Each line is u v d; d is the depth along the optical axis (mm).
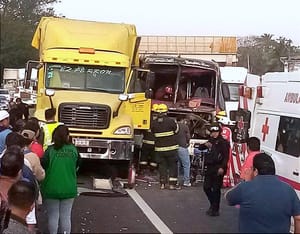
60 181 7359
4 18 65875
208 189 9727
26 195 4785
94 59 14164
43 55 14297
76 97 13570
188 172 13547
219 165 9758
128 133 13398
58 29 14758
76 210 10227
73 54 14172
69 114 13242
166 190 12875
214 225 4031
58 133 7438
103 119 13297
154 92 17078
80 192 11820
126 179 14023
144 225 9062
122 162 13922
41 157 7629
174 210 10539
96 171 14086
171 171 13062
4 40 64812
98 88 14125
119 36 14812
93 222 9242
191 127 16359
